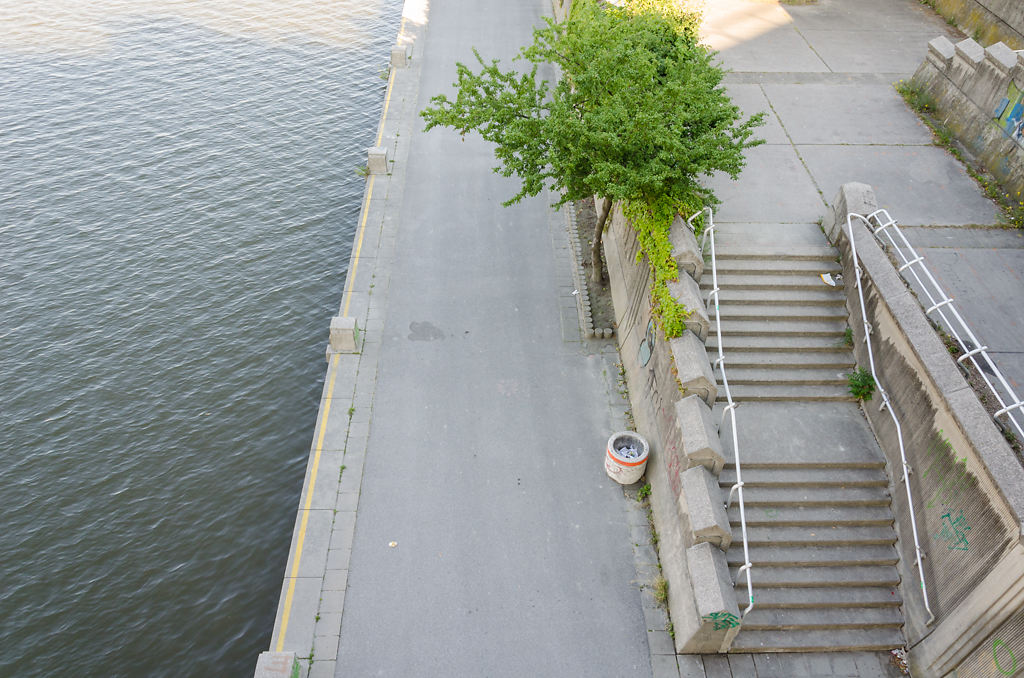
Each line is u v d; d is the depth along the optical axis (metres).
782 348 14.20
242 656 12.56
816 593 12.05
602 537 13.36
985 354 11.20
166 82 28.52
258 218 22.44
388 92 26.48
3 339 18.25
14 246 20.88
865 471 12.97
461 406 15.61
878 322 13.45
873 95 20.69
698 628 11.13
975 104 18.30
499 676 11.41
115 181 23.47
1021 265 14.75
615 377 16.38
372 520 13.46
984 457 10.34
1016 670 9.52
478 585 12.54
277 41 31.89
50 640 12.71
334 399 15.66
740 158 14.20
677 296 13.38
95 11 33.59
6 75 28.19
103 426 16.41
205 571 13.80
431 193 21.70
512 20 32.00
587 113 13.86
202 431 16.38
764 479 12.76
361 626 11.94
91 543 14.19
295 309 19.56
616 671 11.51
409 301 18.08
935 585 11.28
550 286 18.67
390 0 36.41
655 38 16.23
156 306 19.39
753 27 24.23
